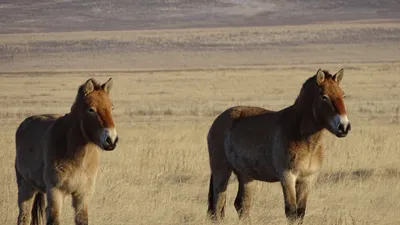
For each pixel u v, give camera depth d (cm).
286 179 3088
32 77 18588
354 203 3584
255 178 3322
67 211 3453
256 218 3338
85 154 2750
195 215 3422
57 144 2764
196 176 4462
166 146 5641
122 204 3538
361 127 7169
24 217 3047
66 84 16138
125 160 4950
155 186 4134
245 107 3497
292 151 3072
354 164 4694
